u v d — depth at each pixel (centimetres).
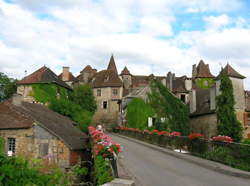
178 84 4675
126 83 5375
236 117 2677
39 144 2020
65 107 3234
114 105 4656
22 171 299
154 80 3791
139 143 2478
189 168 1197
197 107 3638
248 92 3484
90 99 4284
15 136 2073
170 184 860
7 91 4962
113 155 840
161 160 1444
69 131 2372
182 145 1831
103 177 677
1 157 300
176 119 3594
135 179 908
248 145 1099
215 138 1386
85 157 2181
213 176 1012
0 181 283
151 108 3609
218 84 2994
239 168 1116
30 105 2555
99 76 5100
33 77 3772
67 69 5044
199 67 5459
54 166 356
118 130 3853
